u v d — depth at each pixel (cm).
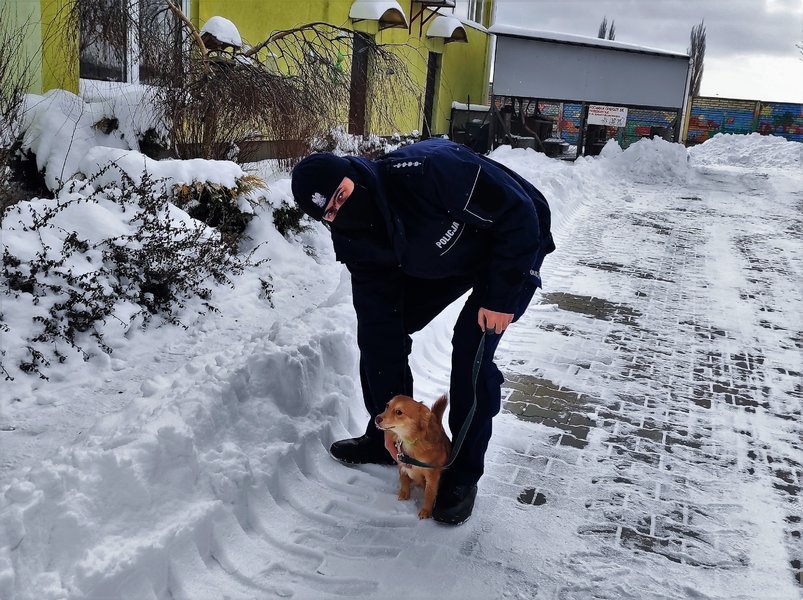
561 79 2277
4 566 231
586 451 403
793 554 317
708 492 367
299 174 282
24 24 689
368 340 336
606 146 2048
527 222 293
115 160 623
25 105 659
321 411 381
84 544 253
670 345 598
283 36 857
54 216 518
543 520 332
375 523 318
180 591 263
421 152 297
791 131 3269
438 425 320
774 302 745
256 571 280
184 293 546
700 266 891
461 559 299
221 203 665
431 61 2073
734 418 460
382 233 301
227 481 303
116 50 783
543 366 530
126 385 429
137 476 279
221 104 748
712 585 294
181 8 992
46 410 388
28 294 445
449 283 340
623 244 999
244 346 395
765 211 1395
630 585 291
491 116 2288
